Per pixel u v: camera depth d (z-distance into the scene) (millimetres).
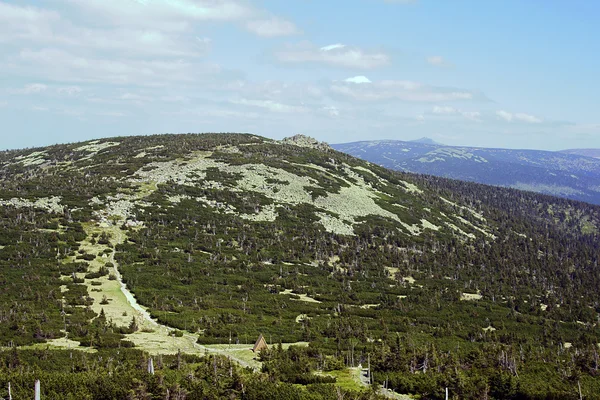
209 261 161500
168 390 75750
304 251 183125
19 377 76750
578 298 187000
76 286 130875
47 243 154625
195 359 94312
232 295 141500
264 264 168375
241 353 101812
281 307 137875
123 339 102562
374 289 163750
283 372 91250
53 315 111312
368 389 81250
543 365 100250
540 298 181375
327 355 104812
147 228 177625
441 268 193000
